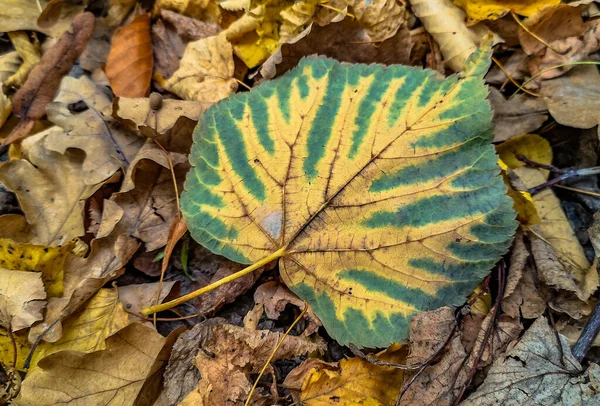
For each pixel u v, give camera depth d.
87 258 0.33
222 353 0.31
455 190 0.31
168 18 0.38
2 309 0.32
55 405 0.31
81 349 0.32
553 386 0.30
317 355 0.32
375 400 0.31
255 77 0.36
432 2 0.36
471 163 0.31
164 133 0.34
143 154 0.34
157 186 0.34
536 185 0.34
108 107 0.37
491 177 0.31
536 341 0.31
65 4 0.40
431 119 0.31
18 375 0.33
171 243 0.33
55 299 0.33
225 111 0.32
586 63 0.34
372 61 0.35
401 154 0.31
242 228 0.32
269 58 0.35
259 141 0.32
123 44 0.37
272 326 0.32
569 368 0.30
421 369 0.30
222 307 0.33
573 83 0.35
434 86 0.31
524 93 0.35
